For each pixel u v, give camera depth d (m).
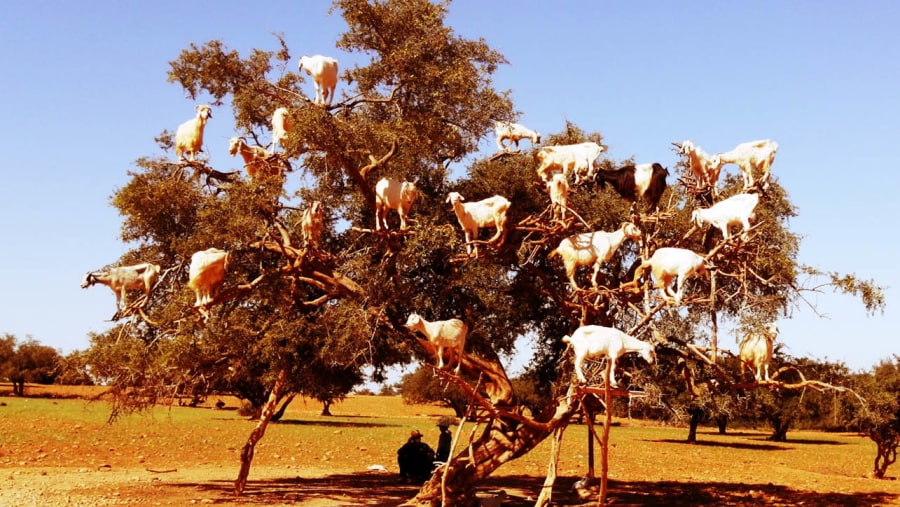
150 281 16.14
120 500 17.33
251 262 18.59
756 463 37.00
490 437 17.83
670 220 19.00
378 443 39.44
